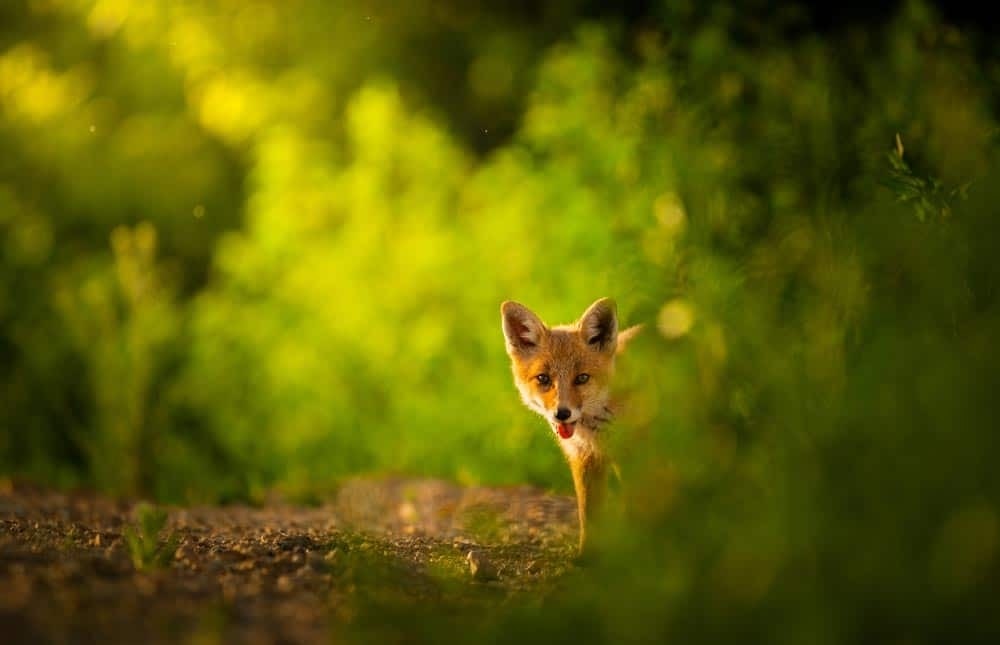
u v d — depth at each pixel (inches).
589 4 798.5
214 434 737.0
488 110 905.5
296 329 740.7
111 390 679.1
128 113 966.4
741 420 355.6
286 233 746.8
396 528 451.2
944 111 414.9
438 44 923.4
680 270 440.8
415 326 699.4
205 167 962.7
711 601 237.0
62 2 884.6
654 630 232.4
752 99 566.3
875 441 260.1
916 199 359.6
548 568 343.6
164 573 282.4
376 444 688.4
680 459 356.5
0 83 860.0
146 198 949.8
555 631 243.0
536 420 557.9
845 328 337.4
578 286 565.3
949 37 477.7
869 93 510.0
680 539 269.7
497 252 658.2
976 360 271.7
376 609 262.1
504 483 561.9
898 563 228.5
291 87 888.9
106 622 235.6
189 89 925.8
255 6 873.5
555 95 628.4
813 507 250.4
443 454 629.9
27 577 261.6
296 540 345.4
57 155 906.7
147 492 626.2
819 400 313.6
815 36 539.5
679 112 524.7
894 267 348.8
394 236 741.3
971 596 217.2
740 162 496.4
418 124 772.6
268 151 778.2
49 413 735.1
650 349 427.2
